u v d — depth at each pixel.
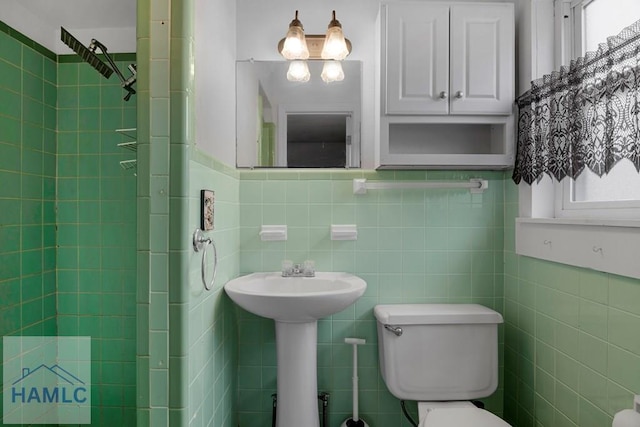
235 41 1.77
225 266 1.49
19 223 1.57
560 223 1.30
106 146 1.74
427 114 1.56
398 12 1.55
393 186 1.69
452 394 1.51
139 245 1.03
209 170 1.27
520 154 1.53
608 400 1.11
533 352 1.51
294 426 1.47
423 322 1.52
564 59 1.47
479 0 1.69
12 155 1.54
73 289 1.76
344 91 1.78
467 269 1.75
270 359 1.74
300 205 1.74
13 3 1.53
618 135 1.06
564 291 1.32
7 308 1.53
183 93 1.03
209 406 1.28
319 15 1.81
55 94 1.74
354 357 1.68
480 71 1.55
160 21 1.03
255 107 1.76
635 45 0.99
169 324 1.02
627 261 1.01
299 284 1.62
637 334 1.01
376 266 1.74
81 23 1.71
